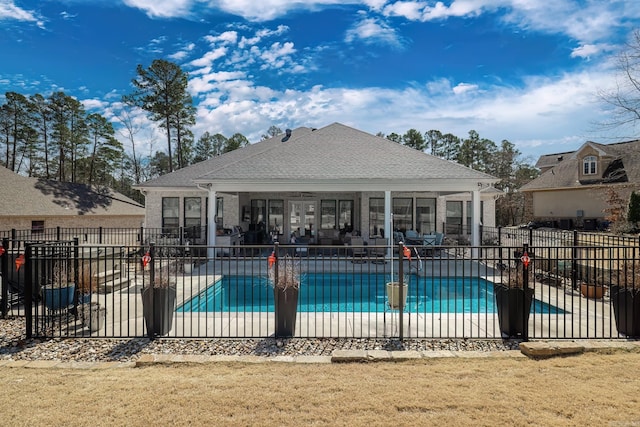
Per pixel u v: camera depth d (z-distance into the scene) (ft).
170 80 110.73
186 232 56.39
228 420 10.48
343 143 53.01
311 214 60.85
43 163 126.72
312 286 35.91
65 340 18.24
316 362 15.05
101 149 126.31
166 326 19.03
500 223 126.62
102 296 27.55
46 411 11.02
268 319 21.53
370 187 43.70
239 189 44.06
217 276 36.27
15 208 72.08
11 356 16.33
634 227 62.64
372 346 17.37
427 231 58.59
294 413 10.85
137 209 100.27
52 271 20.79
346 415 10.74
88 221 86.28
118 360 15.87
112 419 10.57
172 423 10.37
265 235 59.57
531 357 15.42
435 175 43.16
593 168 90.58
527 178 134.82
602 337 17.97
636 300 18.16
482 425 10.21
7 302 22.38
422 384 12.75
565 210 96.68
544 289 30.22
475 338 18.20
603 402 11.42
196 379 13.29
